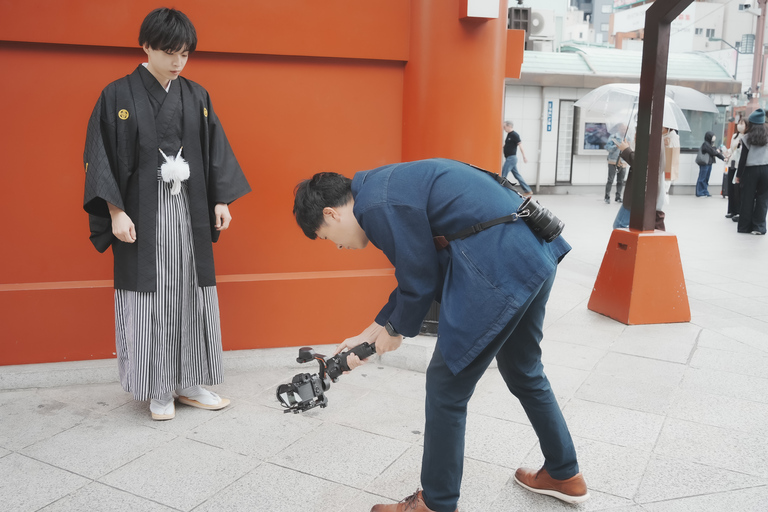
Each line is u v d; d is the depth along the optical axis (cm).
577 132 1445
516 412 284
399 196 168
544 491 214
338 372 195
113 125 249
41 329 312
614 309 432
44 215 310
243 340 339
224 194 277
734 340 387
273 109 332
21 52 296
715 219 998
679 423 271
